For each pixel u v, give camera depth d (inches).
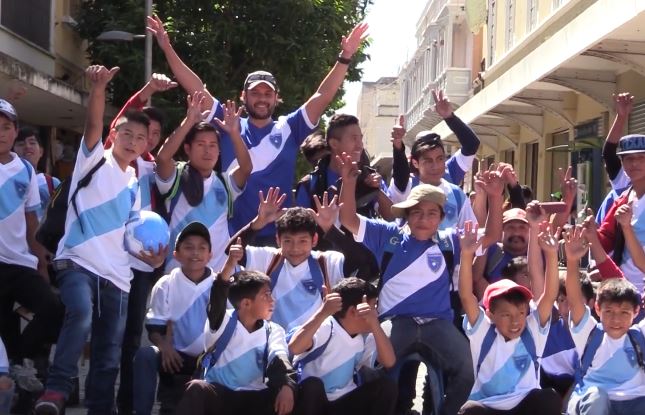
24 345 264.1
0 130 266.4
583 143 649.0
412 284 258.1
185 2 673.0
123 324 255.8
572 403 243.9
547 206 278.5
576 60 568.4
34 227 277.9
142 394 245.0
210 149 273.9
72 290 242.7
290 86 678.5
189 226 258.4
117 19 668.7
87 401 254.2
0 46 542.0
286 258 260.2
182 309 257.6
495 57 1071.6
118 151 252.4
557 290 244.7
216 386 234.2
